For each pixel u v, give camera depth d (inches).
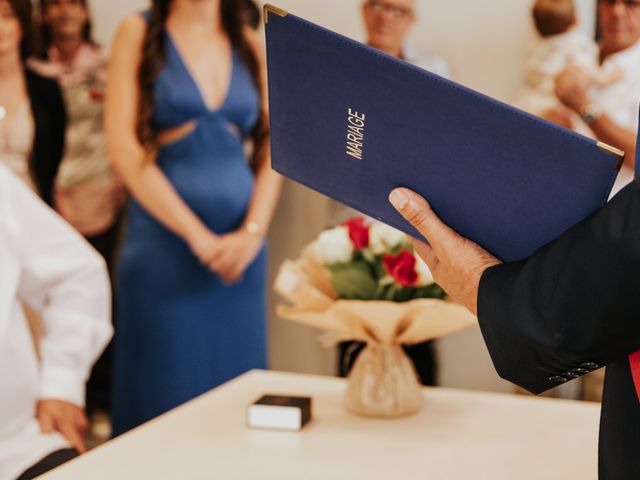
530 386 34.8
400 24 129.6
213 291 118.1
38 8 136.3
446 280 40.0
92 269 69.7
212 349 119.1
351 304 57.4
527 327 32.5
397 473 49.6
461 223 38.9
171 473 49.8
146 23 117.0
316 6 138.6
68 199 140.4
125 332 119.3
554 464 50.8
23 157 137.6
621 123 121.8
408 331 58.6
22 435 65.2
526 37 129.4
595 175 33.8
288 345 146.2
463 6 132.4
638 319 30.0
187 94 116.0
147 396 118.3
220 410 61.5
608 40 121.4
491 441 54.9
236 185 119.4
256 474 49.6
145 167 116.0
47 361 67.6
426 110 35.8
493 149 35.2
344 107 38.5
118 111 117.2
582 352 31.4
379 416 59.7
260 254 123.1
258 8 129.3
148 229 117.4
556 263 32.1
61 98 138.6
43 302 71.1
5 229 66.4
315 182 44.5
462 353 136.9
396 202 39.1
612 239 30.1
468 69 133.7
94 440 136.2
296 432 56.8
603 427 33.3
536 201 35.8
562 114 124.3
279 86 40.4
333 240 59.7
